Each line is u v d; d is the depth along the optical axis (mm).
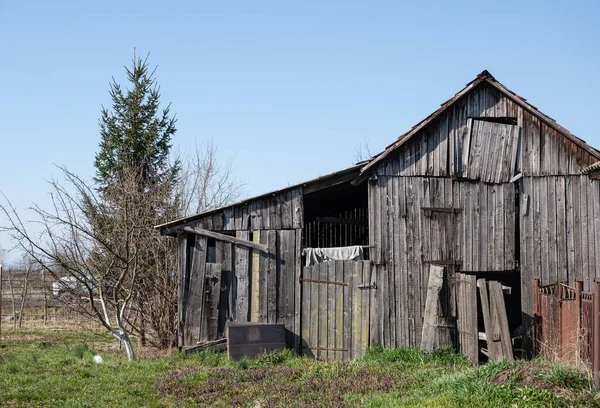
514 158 16938
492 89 17078
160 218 21422
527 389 10227
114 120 25688
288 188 16969
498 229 16859
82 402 11992
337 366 14781
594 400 9727
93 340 21719
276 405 11312
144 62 26188
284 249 17000
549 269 16703
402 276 16625
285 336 16750
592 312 11078
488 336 14898
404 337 16500
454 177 16844
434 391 11555
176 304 19938
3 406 11828
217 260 16922
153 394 12680
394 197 16781
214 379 13625
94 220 19609
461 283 16047
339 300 16781
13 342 20500
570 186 16906
